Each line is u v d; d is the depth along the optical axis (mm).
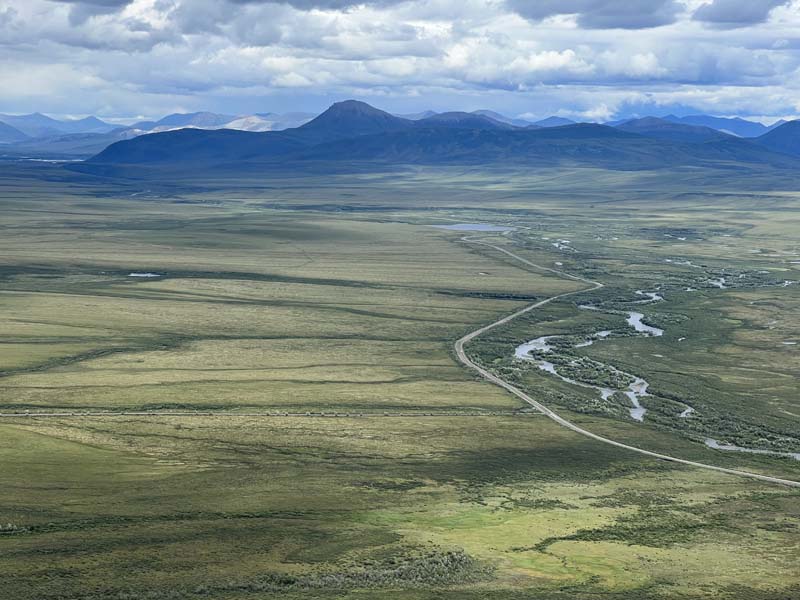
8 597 84812
